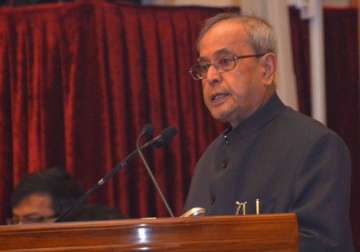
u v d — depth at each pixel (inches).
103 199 501.0
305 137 246.1
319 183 233.3
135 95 510.6
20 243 166.1
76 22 509.0
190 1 591.5
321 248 217.2
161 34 521.7
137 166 506.3
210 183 271.0
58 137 505.4
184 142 517.0
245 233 171.5
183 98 519.5
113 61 509.0
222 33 263.3
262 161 252.8
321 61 524.1
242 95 259.9
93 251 167.2
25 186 372.2
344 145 246.2
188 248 168.9
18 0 549.6
